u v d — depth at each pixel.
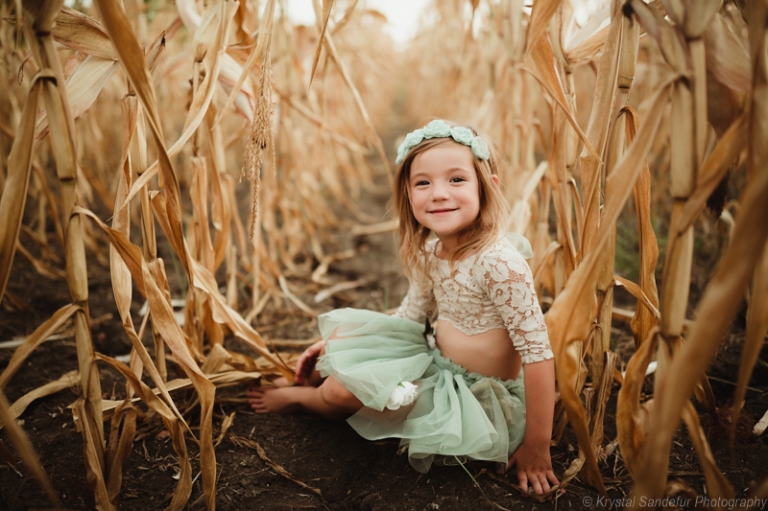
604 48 0.97
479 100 3.07
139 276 1.00
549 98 1.54
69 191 0.87
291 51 2.18
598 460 1.15
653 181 2.49
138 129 1.08
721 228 1.74
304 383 1.46
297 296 2.18
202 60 1.17
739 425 1.21
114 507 0.98
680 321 0.82
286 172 2.39
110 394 1.44
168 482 1.14
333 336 1.36
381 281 2.36
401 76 5.93
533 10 0.94
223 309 1.37
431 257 1.28
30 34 0.80
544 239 1.61
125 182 1.08
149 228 1.10
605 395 1.13
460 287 1.19
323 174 3.09
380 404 1.13
